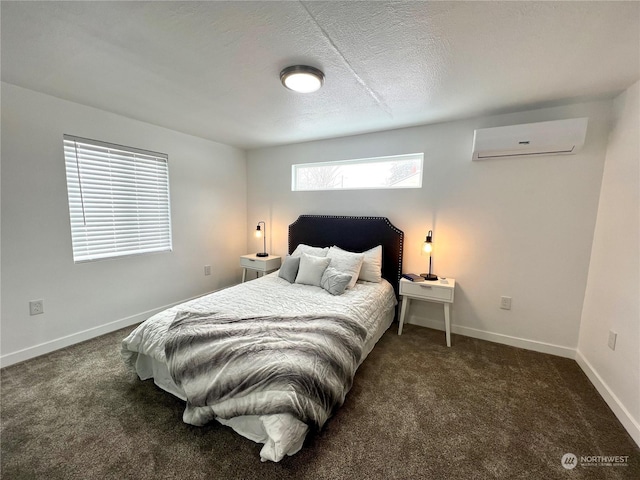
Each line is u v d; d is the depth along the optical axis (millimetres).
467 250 2738
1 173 2039
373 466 1342
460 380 2049
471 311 2771
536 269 2479
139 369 1953
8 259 2107
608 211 2061
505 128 2254
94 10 1213
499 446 1472
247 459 1363
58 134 2287
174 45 1489
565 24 1271
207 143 3566
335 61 1623
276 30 1350
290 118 2643
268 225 4047
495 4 1149
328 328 1784
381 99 2164
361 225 3188
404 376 2094
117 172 2734
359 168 3318
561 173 2320
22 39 1438
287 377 1350
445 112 2436
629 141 1854
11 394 1812
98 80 1921
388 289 2867
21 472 1287
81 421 1593
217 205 3781
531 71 1711
